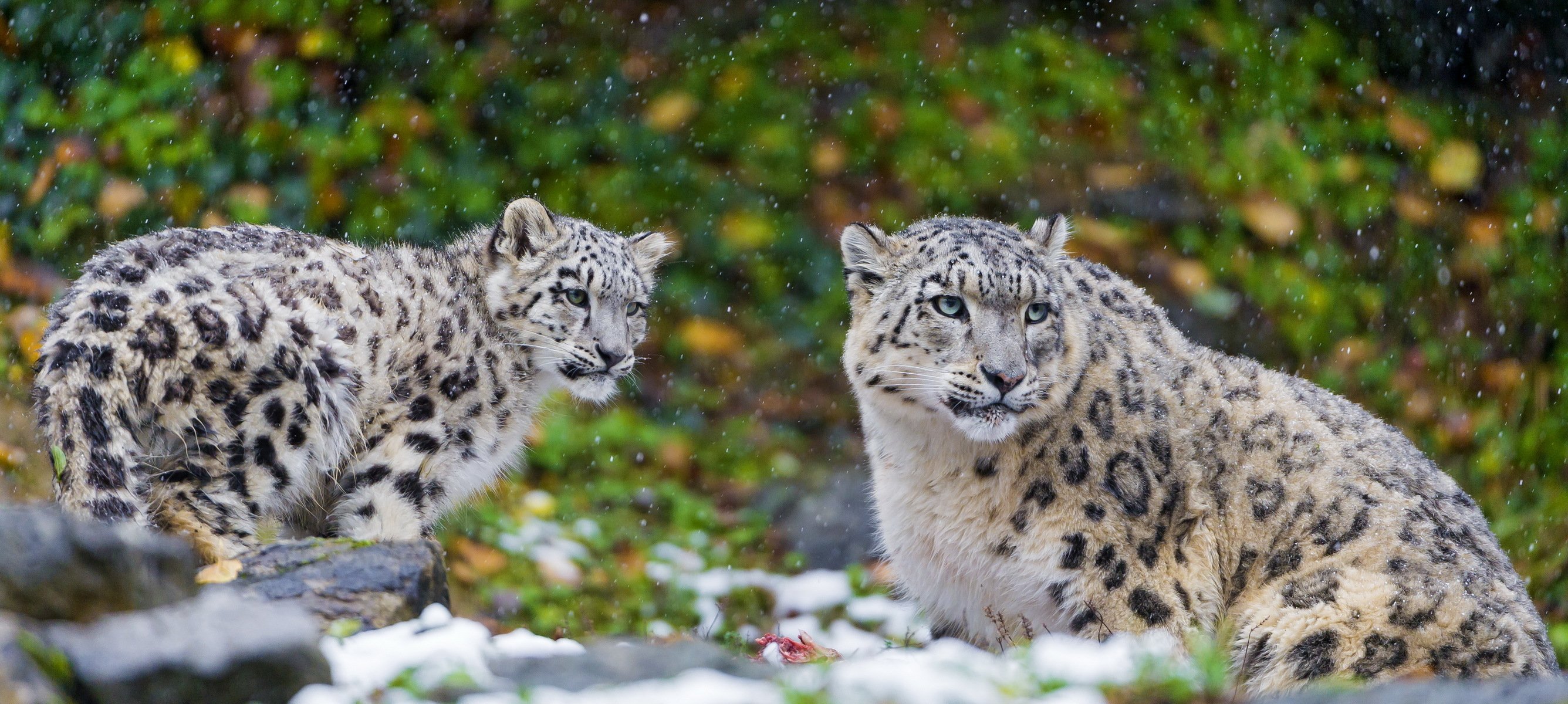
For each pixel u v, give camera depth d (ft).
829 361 56.08
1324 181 63.31
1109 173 61.41
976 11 66.80
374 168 53.98
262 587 22.85
